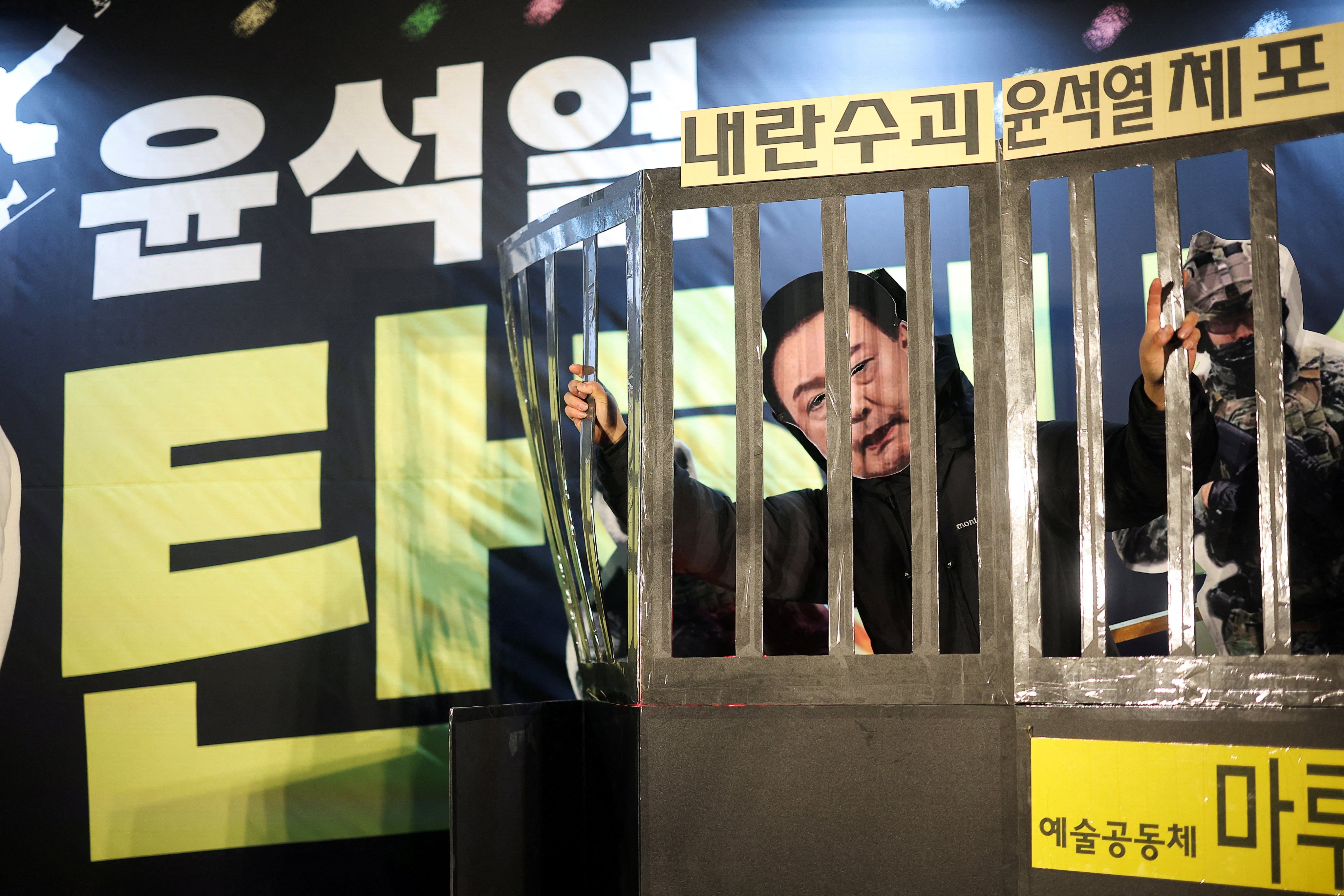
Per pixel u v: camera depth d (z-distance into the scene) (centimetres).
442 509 280
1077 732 156
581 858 206
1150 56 163
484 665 274
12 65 305
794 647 258
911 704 162
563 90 289
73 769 277
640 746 168
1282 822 146
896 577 220
